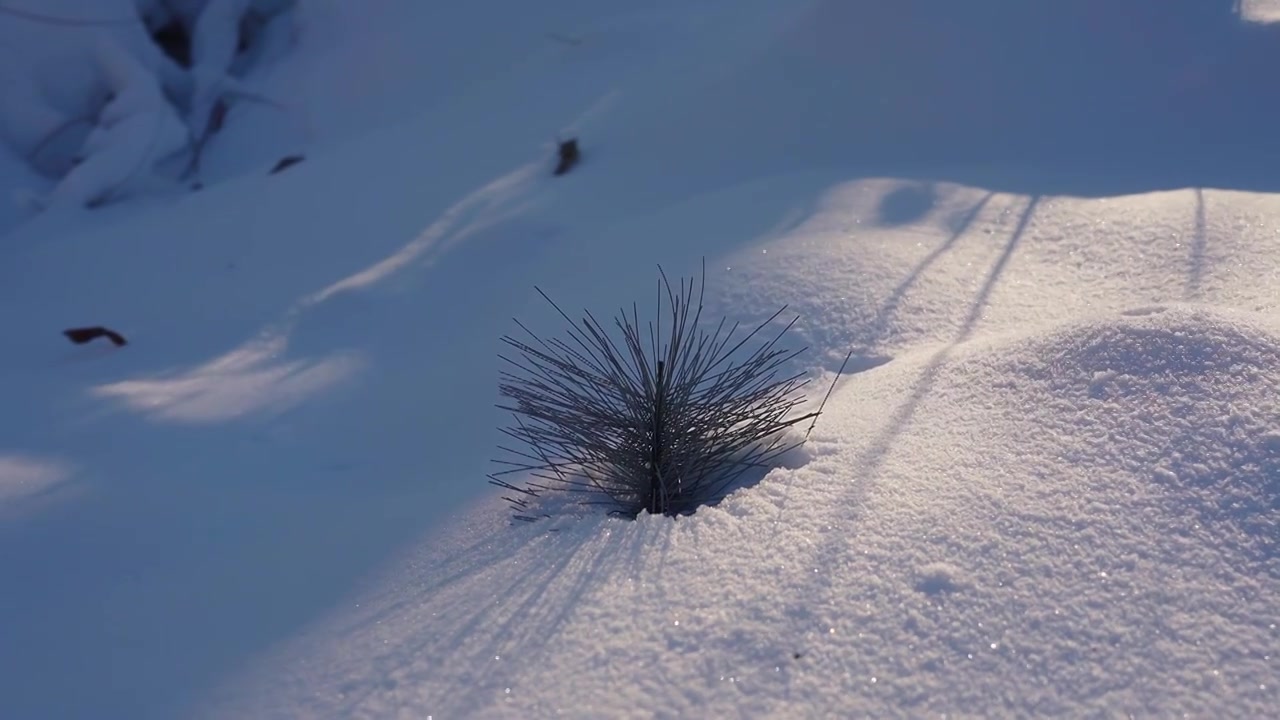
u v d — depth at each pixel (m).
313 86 9.12
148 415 4.14
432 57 8.97
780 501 2.59
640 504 2.89
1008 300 3.87
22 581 2.89
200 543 3.04
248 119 9.02
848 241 4.36
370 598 2.62
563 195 5.93
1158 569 2.17
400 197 6.58
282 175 7.62
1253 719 1.88
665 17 8.78
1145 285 3.84
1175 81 5.59
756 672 2.10
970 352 3.07
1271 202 4.24
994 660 2.05
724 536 2.50
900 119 5.88
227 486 3.44
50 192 8.31
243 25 9.80
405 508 3.14
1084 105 5.64
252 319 5.23
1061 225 4.38
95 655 2.52
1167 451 2.44
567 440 3.09
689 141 6.21
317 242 6.20
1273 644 2.00
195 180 8.51
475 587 2.55
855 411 3.02
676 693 2.09
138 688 2.38
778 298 4.02
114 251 6.66
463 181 6.61
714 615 2.25
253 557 2.92
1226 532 2.23
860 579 2.26
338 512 3.19
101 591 2.81
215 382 4.49
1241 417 2.45
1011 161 5.41
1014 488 2.44
